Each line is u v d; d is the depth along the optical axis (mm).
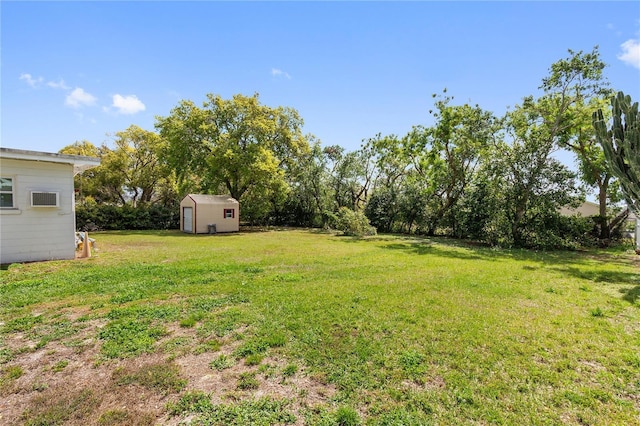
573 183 13203
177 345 3410
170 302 4852
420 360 3082
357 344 3418
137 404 2404
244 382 2693
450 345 3424
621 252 12539
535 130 15344
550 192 13227
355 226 18219
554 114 15039
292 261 8828
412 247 12836
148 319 4113
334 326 3920
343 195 25547
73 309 4500
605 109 14031
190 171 23312
